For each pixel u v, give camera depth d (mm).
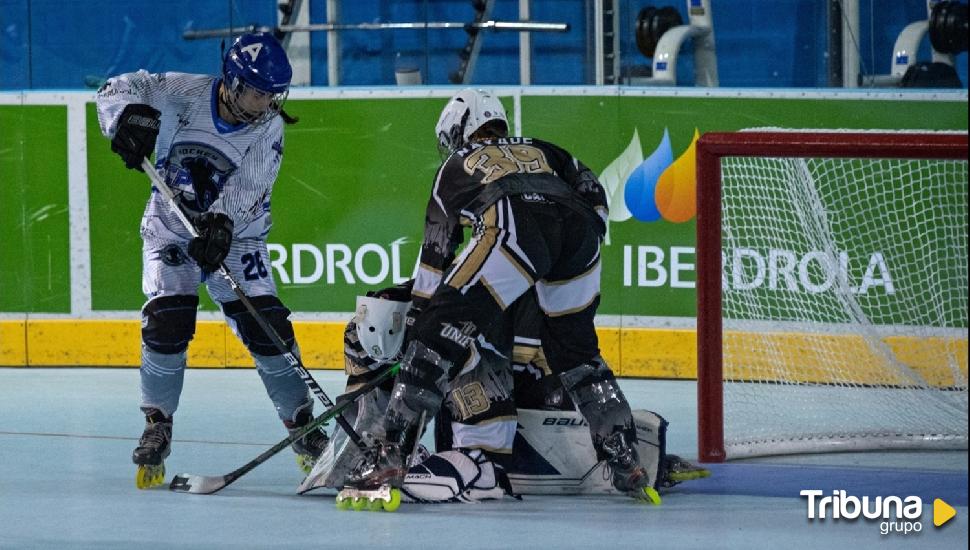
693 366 24609
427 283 15102
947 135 16734
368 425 15594
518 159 14992
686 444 19141
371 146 25281
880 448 18578
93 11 26781
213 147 16016
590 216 14961
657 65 25188
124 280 26109
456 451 15398
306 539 13367
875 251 23250
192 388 23891
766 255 22750
